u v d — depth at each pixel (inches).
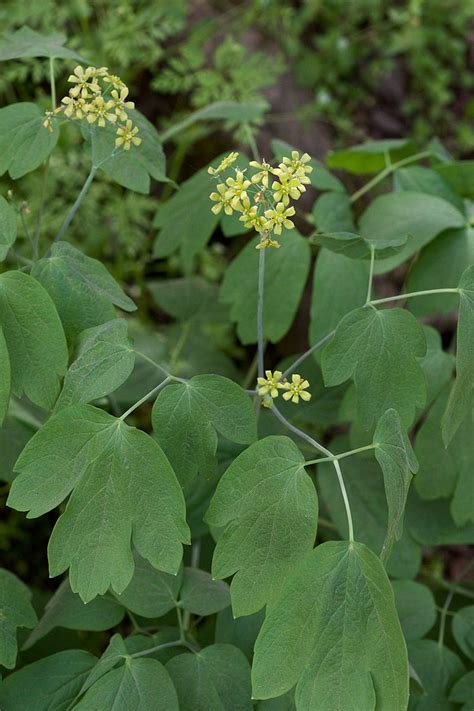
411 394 23.5
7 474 27.7
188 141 43.7
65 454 21.3
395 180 31.8
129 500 21.4
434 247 29.5
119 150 25.0
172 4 44.7
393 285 44.1
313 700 20.7
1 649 23.3
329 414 30.3
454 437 27.4
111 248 44.4
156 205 41.6
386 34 53.6
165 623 26.7
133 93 46.7
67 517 21.3
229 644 23.7
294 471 21.4
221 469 28.3
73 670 24.3
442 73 53.5
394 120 53.6
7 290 22.3
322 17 52.8
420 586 28.0
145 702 22.2
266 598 21.3
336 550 20.8
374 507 29.1
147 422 39.5
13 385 22.5
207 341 37.1
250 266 29.1
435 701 26.8
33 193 40.1
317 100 48.9
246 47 48.2
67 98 23.5
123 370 22.1
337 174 45.8
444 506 29.6
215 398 22.2
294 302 28.9
